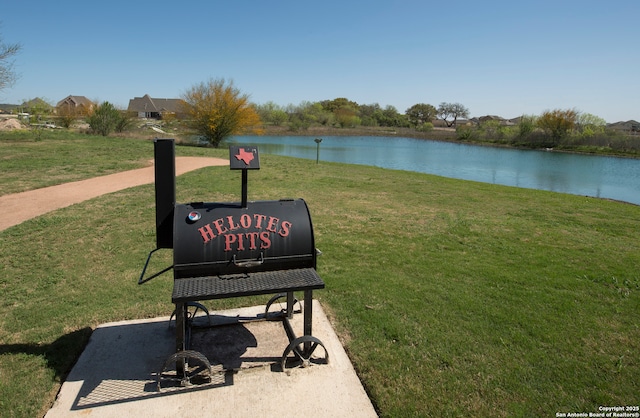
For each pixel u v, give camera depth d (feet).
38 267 20.77
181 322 11.43
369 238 26.32
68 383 11.82
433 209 36.11
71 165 54.95
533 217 34.32
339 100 388.16
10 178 44.70
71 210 32.04
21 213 31.50
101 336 14.29
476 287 18.81
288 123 266.36
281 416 10.79
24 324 15.10
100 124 113.60
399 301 17.26
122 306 16.51
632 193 67.00
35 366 12.57
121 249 23.39
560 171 96.07
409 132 299.79
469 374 12.55
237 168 11.93
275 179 50.11
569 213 36.81
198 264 11.38
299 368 12.67
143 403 11.10
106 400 11.18
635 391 11.88
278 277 11.70
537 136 192.13
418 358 13.32
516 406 11.21
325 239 25.81
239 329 14.83
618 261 22.61
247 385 11.89
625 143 156.56
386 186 48.57
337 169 63.87
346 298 17.51
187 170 54.85
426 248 24.52
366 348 13.87
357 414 10.93
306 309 12.55
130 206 33.63
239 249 11.65
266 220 12.12
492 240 26.43
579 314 16.31
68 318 15.53
